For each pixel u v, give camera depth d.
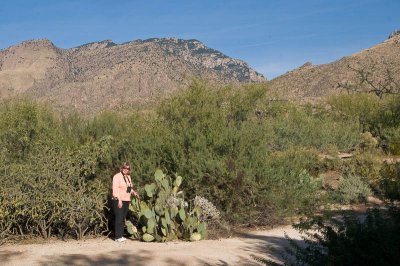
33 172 10.27
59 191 10.32
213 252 9.25
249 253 9.17
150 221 10.34
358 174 18.11
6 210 9.97
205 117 19.97
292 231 11.72
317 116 32.25
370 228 5.20
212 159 12.52
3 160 10.86
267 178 12.58
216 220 11.45
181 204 10.80
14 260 8.42
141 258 8.64
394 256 4.85
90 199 10.46
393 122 27.70
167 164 12.96
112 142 13.44
